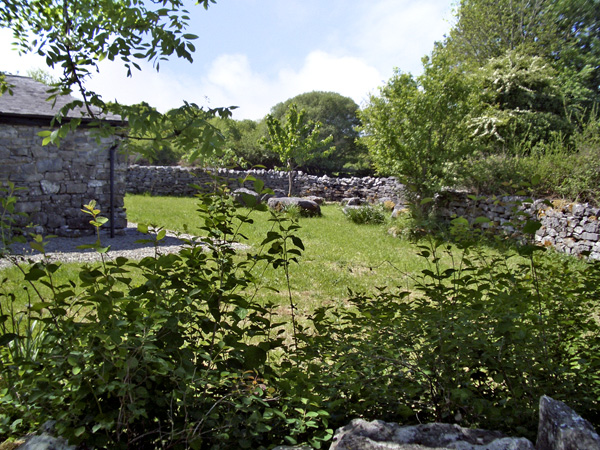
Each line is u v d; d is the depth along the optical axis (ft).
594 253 30.12
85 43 8.25
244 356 7.21
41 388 6.05
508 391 7.67
